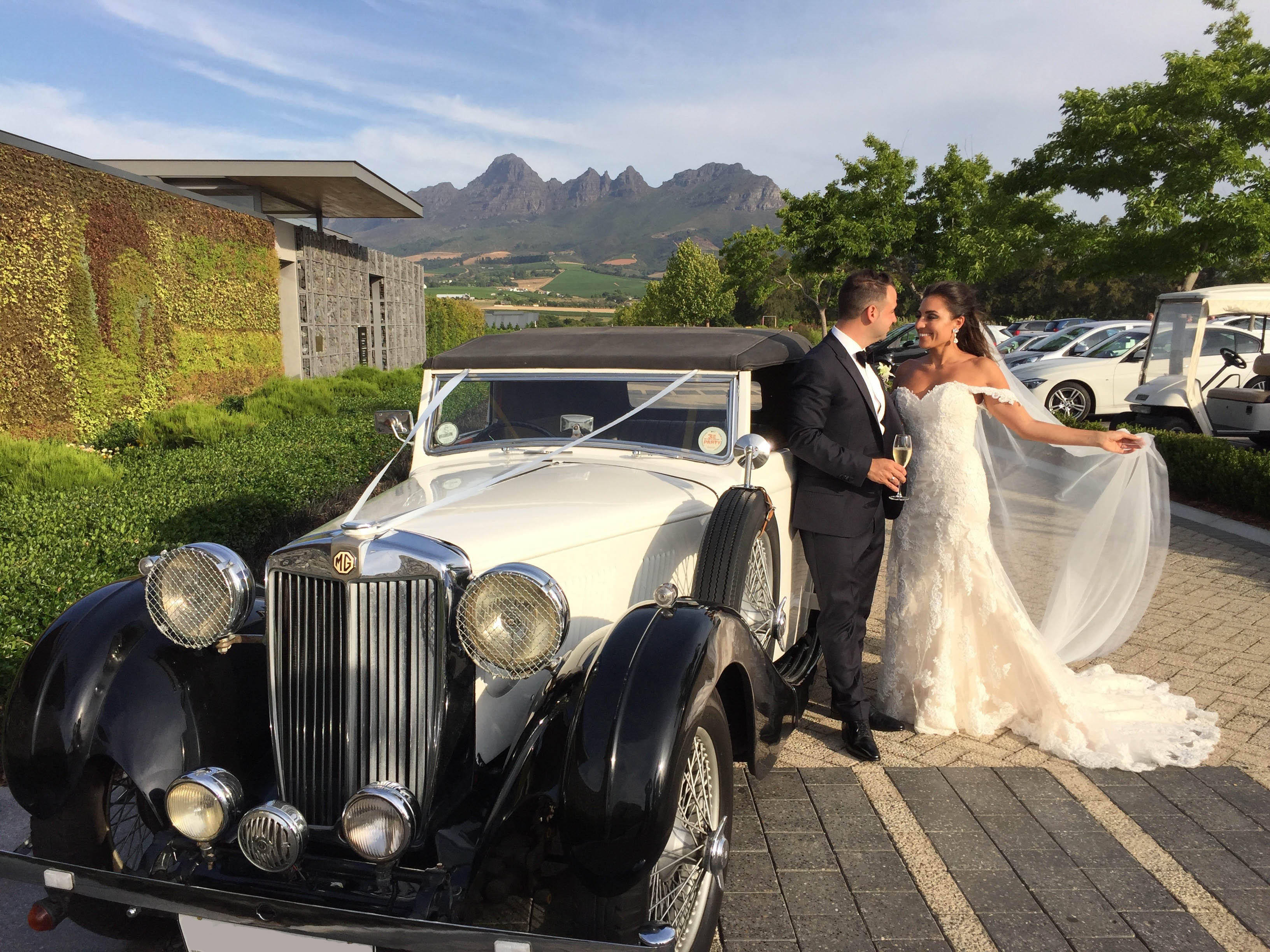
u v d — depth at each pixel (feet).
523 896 7.35
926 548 12.76
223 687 8.49
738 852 9.82
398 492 10.37
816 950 8.21
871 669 15.43
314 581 7.52
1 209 30.76
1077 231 49.65
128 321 38.75
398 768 7.48
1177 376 35.06
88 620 8.31
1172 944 8.26
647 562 9.98
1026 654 12.41
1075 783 11.39
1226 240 42.22
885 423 11.96
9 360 31.27
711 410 11.53
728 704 8.90
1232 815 10.53
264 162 58.39
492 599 7.23
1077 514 14.64
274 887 7.27
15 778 7.82
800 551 13.50
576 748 6.96
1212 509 27.27
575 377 12.01
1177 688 14.28
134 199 39.47
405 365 98.89
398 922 6.27
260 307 53.36
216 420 33.37
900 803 10.89
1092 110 46.70
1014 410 12.55
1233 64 43.29
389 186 67.56
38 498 19.84
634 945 6.13
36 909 7.36
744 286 108.06
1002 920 8.63
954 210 70.69
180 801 7.38
